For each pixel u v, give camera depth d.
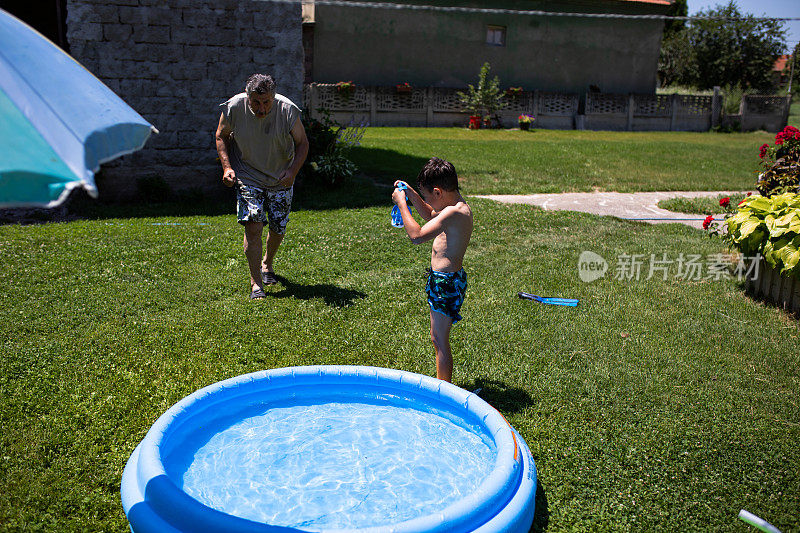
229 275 6.38
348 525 2.95
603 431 3.85
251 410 4.03
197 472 3.34
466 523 2.65
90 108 1.99
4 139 1.68
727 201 7.50
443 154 15.07
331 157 10.84
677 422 3.98
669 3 24.16
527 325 5.45
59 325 5.07
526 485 3.03
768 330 5.53
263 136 5.46
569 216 9.48
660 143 19.27
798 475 3.49
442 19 21.98
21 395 4.02
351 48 21.39
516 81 23.34
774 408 4.19
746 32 32.06
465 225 3.89
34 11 13.44
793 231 5.82
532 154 15.59
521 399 4.21
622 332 5.38
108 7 9.34
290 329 5.17
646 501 3.25
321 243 7.66
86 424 3.76
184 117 10.03
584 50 23.84
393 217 4.36
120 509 3.09
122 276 6.23
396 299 5.94
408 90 21.53
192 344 4.84
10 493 3.14
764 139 22.78
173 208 9.59
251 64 10.17
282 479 3.31
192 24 9.73
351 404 4.16
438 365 4.13
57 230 7.77
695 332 5.42
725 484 3.40
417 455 3.55
